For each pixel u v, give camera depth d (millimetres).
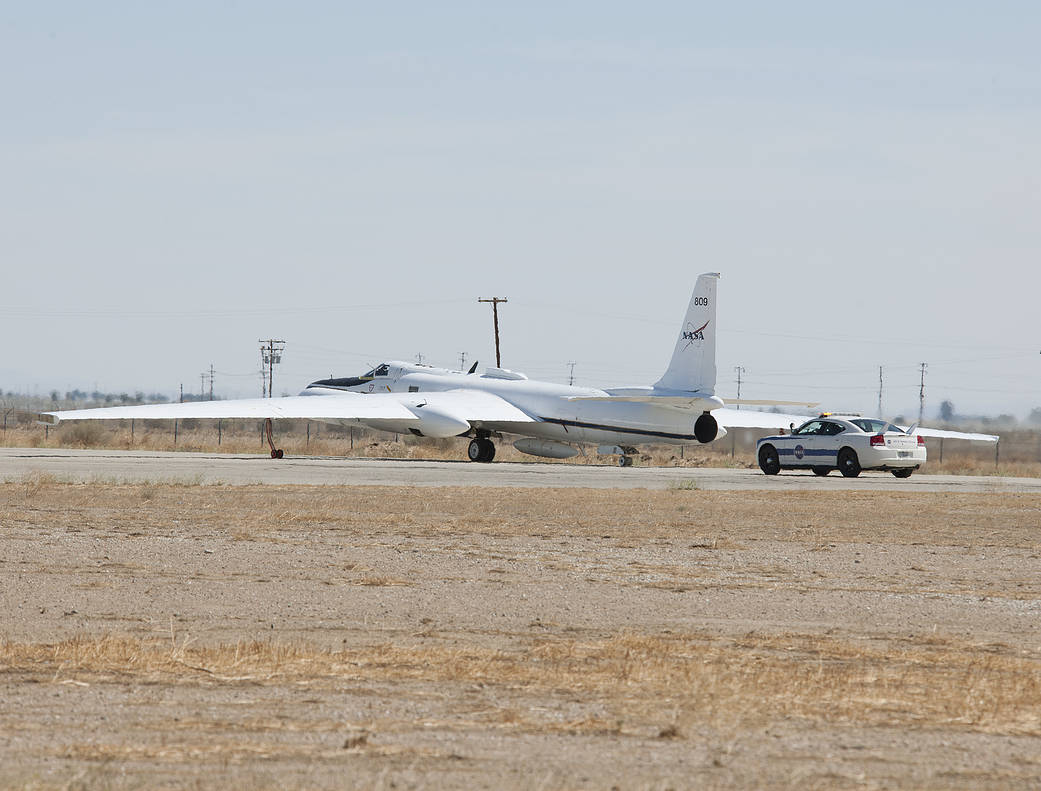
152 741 25859
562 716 28484
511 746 25797
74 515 77812
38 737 26109
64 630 39906
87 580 50812
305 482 118500
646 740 26438
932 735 27391
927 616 45469
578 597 48625
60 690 30688
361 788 22609
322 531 70688
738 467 199750
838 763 24906
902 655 37500
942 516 88062
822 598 49438
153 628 40531
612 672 33594
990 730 27938
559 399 196750
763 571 57375
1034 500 105625
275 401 188750
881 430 150875
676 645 38344
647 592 50281
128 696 30109
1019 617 45594
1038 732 27844
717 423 186250
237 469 144375
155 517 77188
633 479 139875
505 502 95312
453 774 23641
